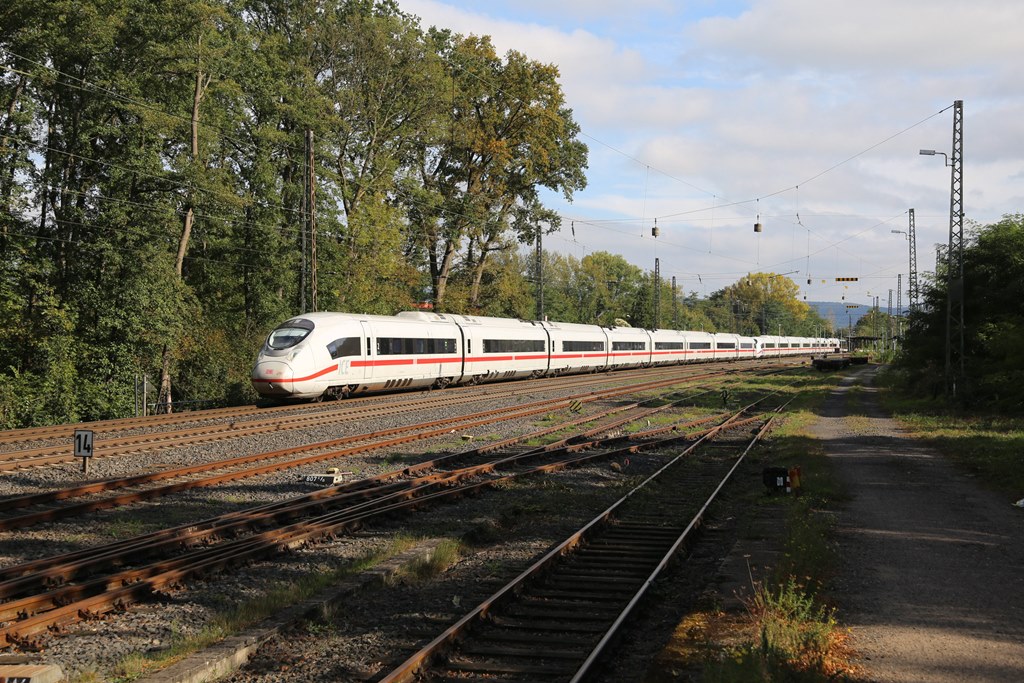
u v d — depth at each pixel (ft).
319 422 82.07
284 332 104.32
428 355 126.21
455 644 24.58
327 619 27.66
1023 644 23.62
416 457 63.41
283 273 144.87
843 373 235.81
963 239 119.14
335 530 38.93
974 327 124.57
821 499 47.60
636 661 23.81
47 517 40.60
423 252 187.62
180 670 21.85
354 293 153.79
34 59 108.27
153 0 113.70
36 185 112.68
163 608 28.14
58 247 116.47
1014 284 121.39
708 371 217.97
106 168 118.83
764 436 84.17
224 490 49.11
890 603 27.71
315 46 147.23
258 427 76.59
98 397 112.88
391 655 24.09
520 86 176.76
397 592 30.83
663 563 33.14
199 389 129.29
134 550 33.76
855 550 35.60
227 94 128.88
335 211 153.58
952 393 117.08
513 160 181.47
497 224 183.62
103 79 114.52
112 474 53.26
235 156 144.36
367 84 151.02
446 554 35.53
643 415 101.86
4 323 106.22
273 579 31.91
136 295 113.91
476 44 179.42
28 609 26.84
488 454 66.69
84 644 24.70
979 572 31.91
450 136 164.45
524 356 158.20
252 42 134.10
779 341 361.10
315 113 142.72
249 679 22.71
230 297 153.89
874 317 460.96
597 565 34.76
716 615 26.99
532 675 22.57
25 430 73.51
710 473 61.00
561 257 352.90
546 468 59.21
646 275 388.78
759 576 31.60
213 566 32.04
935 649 23.17
